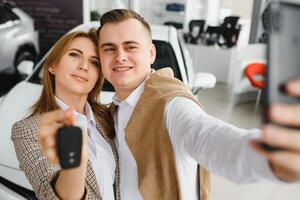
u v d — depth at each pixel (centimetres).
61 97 109
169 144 87
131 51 96
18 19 462
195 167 94
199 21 692
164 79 98
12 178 177
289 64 40
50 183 81
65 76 105
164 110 88
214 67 659
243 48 519
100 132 110
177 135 83
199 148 74
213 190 275
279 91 39
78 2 469
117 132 105
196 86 279
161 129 88
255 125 446
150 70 105
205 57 659
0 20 434
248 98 547
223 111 497
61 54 104
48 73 108
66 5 473
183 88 95
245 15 725
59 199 79
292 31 41
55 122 61
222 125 73
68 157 58
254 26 639
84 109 114
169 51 262
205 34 688
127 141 96
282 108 38
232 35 663
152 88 95
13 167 178
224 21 673
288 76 40
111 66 99
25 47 468
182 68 259
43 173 87
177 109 86
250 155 58
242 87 528
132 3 741
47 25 491
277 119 38
